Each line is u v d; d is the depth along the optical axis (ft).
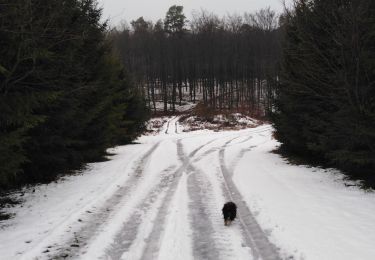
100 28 55.31
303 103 54.19
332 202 34.50
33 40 30.35
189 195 40.57
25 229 29.01
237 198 39.19
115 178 49.47
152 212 34.01
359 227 27.02
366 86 37.70
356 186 41.39
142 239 27.02
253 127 176.24
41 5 33.12
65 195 40.19
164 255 23.90
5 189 42.78
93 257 23.71
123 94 98.12
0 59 30.96
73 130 49.19
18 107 31.86
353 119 37.96
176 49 271.08
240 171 54.75
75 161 51.44
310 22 42.70
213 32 270.46
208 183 46.93
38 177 46.75
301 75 47.83
